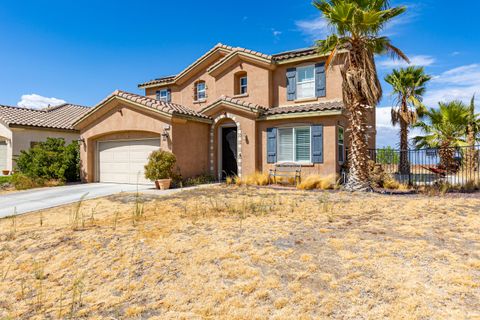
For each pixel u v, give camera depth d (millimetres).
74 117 26141
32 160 17797
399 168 21828
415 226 6500
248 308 3727
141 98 16125
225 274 4613
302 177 14977
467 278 4074
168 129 15016
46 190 14586
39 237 6695
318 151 15008
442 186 12859
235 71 18828
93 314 3857
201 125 17062
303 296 3895
